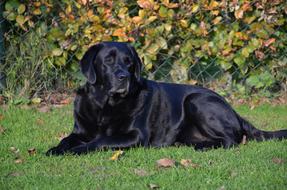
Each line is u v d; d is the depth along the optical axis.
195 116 9.07
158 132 8.92
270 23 12.05
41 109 11.06
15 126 9.82
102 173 7.16
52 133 9.48
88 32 11.39
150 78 12.06
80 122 8.67
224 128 8.88
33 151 8.12
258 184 6.73
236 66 12.38
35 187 6.57
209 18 11.92
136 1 11.73
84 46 11.53
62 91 11.92
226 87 12.42
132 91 8.62
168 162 7.51
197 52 12.02
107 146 8.30
